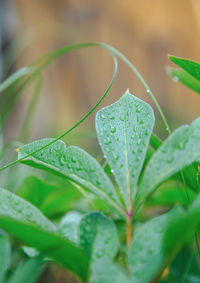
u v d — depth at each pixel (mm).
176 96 3305
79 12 2918
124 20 3217
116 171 465
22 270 434
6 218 417
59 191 582
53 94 2732
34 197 567
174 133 459
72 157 468
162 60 3342
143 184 460
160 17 3334
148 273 425
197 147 449
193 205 421
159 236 433
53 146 470
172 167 453
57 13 2822
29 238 428
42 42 2611
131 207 462
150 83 3320
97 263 436
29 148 469
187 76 536
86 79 2961
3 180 746
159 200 590
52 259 449
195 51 3348
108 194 463
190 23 3316
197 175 484
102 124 473
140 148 468
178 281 482
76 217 497
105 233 449
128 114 476
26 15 2645
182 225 419
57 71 2791
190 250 492
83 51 2936
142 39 3311
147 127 470
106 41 3148
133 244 434
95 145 1627
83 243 446
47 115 2570
